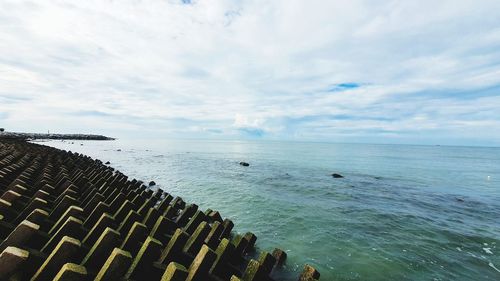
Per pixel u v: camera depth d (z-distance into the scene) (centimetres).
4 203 732
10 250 423
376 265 1057
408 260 1114
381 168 5150
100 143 10900
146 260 509
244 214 1641
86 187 1266
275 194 2239
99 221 656
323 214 1716
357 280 940
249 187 2483
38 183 1161
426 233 1458
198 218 933
